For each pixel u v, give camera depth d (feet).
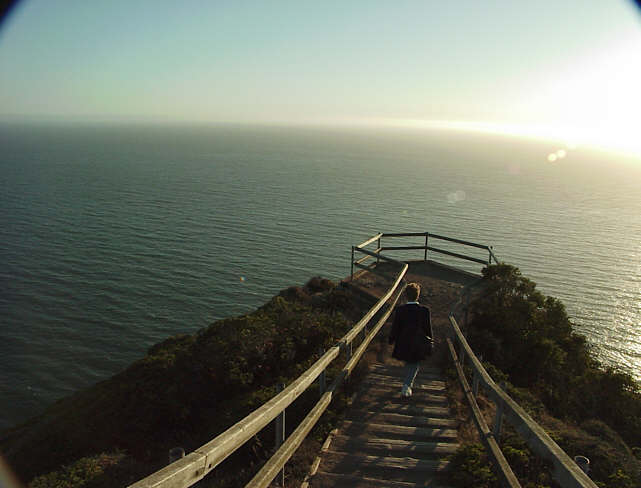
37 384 107.24
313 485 13.91
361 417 19.29
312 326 31.53
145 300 154.10
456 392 22.79
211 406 26.66
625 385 36.09
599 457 19.66
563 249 226.38
